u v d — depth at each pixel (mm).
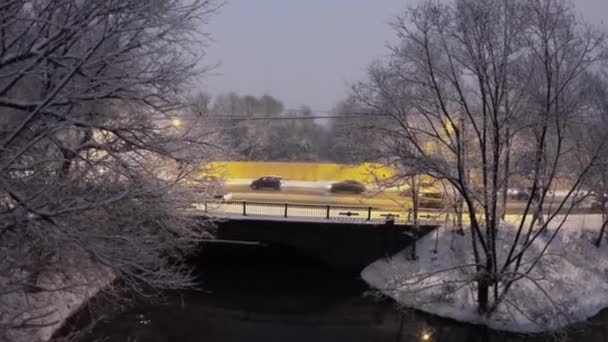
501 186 17359
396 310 19422
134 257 11039
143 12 9555
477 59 16047
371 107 17922
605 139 17312
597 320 18094
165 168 13914
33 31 9820
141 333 16500
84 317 16109
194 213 16734
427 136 18281
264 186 33750
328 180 39500
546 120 16438
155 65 10867
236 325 17859
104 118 11008
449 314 18250
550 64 16141
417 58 16750
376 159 18250
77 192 10367
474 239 18109
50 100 8492
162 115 12023
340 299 20375
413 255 21656
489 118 17375
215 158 13914
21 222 8102
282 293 20812
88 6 9266
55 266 10773
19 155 8148
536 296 18391
